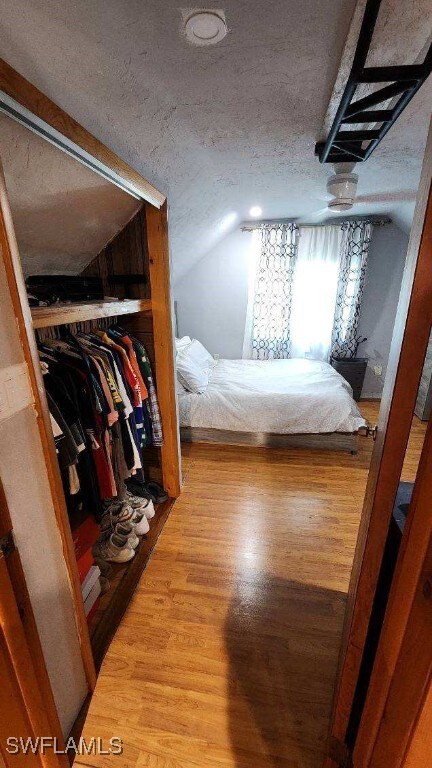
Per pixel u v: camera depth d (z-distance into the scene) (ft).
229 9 2.71
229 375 11.94
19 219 4.15
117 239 6.43
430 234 1.60
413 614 1.79
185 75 3.65
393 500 2.07
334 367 14.29
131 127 4.22
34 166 3.58
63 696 3.52
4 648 2.31
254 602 5.21
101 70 3.15
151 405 7.16
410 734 1.84
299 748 3.52
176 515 7.28
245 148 5.98
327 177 7.89
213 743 3.58
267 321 14.49
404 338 1.76
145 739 3.62
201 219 9.68
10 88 2.42
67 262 6.02
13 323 2.63
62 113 3.03
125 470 6.36
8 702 2.32
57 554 3.32
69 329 6.03
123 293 6.77
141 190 5.09
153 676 4.22
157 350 7.02
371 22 2.72
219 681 4.16
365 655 2.94
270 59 3.42
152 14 2.71
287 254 13.52
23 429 2.79
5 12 2.20
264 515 7.25
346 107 4.09
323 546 6.36
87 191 4.64
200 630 4.79
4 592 2.28
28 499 2.88
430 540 1.66
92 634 4.76
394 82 3.57
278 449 10.11
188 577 5.69
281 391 10.18
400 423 1.91
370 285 14.12
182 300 15.52
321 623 4.87
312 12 2.77
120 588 5.49
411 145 6.11
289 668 4.29
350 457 9.63
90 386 5.01
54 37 2.58
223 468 9.14
